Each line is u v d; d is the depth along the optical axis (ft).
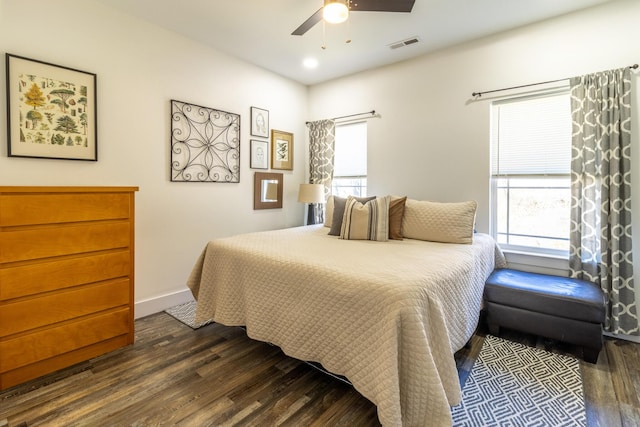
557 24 8.63
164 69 9.49
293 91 13.80
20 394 5.61
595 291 7.25
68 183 7.77
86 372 6.33
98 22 8.14
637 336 7.66
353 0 6.41
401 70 11.59
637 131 7.61
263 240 8.58
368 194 12.51
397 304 4.71
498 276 8.48
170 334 8.12
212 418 5.12
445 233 8.66
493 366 6.66
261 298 6.75
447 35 9.65
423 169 11.15
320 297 5.71
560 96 8.84
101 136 8.28
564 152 8.82
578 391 5.82
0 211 5.51
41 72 7.27
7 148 6.88
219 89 10.96
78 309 6.56
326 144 13.62
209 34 9.80
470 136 10.16
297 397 5.69
